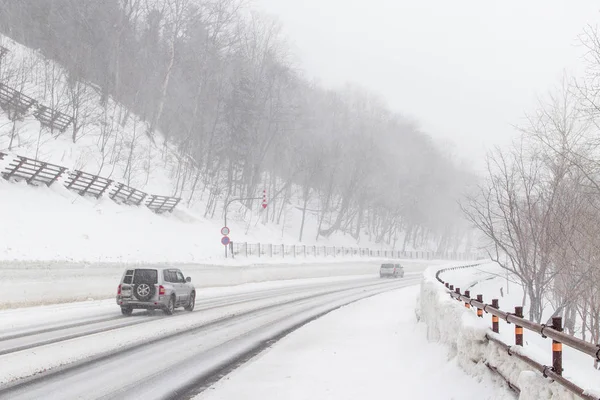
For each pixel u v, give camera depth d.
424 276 21.97
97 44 68.12
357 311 23.98
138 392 8.42
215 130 75.94
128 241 37.56
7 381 8.88
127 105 68.19
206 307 24.45
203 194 67.62
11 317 17.73
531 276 15.02
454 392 7.38
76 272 23.83
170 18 75.69
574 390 4.21
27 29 68.25
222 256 47.12
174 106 81.06
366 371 10.52
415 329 15.17
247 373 10.22
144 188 54.16
